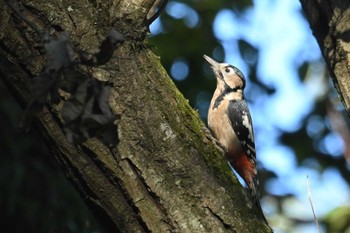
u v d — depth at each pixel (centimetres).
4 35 673
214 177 713
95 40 689
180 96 740
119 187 679
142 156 685
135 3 720
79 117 557
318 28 924
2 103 1563
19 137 1542
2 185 1491
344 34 890
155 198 682
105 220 690
